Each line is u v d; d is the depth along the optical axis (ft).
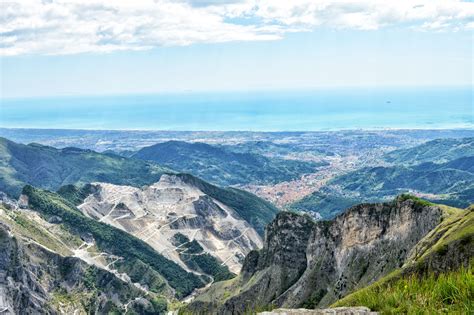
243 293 604.90
